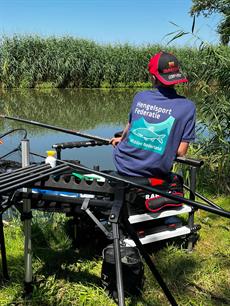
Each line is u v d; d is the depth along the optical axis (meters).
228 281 3.18
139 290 2.95
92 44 21.23
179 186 3.45
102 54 21.34
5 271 3.07
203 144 5.53
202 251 3.65
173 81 2.87
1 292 2.96
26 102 15.64
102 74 21.66
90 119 12.21
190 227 3.60
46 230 3.80
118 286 2.02
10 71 19.50
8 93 18.08
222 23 5.70
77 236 3.63
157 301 2.90
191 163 2.95
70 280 3.13
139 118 2.96
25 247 2.87
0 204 2.59
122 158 3.00
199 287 3.09
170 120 2.86
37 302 2.86
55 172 2.36
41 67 19.73
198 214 4.43
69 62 20.11
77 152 7.39
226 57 5.50
